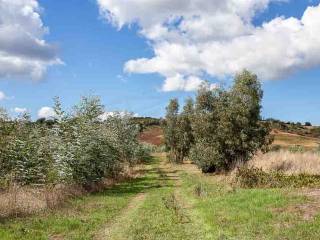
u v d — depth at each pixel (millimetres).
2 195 21109
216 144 42781
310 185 25328
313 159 35031
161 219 19891
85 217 20406
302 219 15945
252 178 28469
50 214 20250
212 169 44969
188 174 46344
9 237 15211
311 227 14688
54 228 17375
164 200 26406
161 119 72500
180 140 67250
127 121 56156
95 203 25312
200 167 45312
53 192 24312
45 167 29016
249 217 17438
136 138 60906
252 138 41531
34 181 27844
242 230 15961
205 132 43969
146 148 80500
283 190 21781
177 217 20094
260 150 43438
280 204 18312
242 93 41750
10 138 28766
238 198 21484
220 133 42031
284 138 107500
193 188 31047
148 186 36781
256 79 41875
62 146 31078
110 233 17250
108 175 40500
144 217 20531
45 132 33656
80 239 15844
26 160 28266
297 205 17859
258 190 22781
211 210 20344
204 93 44250
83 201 25828
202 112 44188
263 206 18734
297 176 27906
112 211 22625
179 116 67062
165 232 17078
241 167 33188
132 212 22484
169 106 69938
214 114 43500
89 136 35031
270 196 19938
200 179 38812
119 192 32406
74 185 29797
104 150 37469
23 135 30297
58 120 34688
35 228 17266
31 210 20359
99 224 18891
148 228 17844
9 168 27656
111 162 40188
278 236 14352
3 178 25953
